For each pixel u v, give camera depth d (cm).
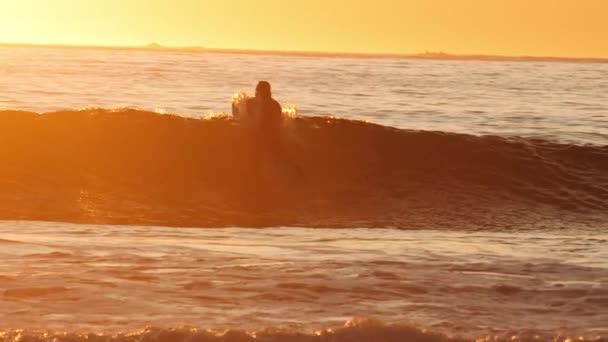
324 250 4222
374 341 2411
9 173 5897
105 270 3434
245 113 6425
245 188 6116
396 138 6775
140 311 2858
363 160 6581
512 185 6544
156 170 6156
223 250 4125
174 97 16738
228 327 2702
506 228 5619
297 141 6575
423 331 2466
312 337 2419
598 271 3728
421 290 3262
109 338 2402
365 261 3831
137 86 19950
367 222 5622
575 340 2491
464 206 6181
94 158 6181
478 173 6619
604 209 6344
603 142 11075
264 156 6281
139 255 3847
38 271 3362
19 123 6334
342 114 14612
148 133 6381
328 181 6319
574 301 3142
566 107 17825
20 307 2839
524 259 4047
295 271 3519
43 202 5547
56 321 2706
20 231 4656
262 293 3138
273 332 2439
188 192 5997
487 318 2903
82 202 5622
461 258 4028
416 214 5922
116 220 5262
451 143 6838
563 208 6319
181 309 2903
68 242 4203
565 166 6775
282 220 5547
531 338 2505
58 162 6088
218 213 5603
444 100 18900
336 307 2995
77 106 13925
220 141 6372
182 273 3428
